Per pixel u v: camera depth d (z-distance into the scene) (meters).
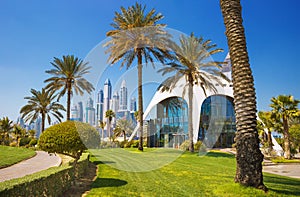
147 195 4.93
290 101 18.33
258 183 4.97
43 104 27.73
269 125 20.62
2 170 10.12
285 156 18.03
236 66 5.47
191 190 5.30
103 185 5.70
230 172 8.22
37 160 13.98
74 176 5.97
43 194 4.41
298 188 5.99
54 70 16.52
